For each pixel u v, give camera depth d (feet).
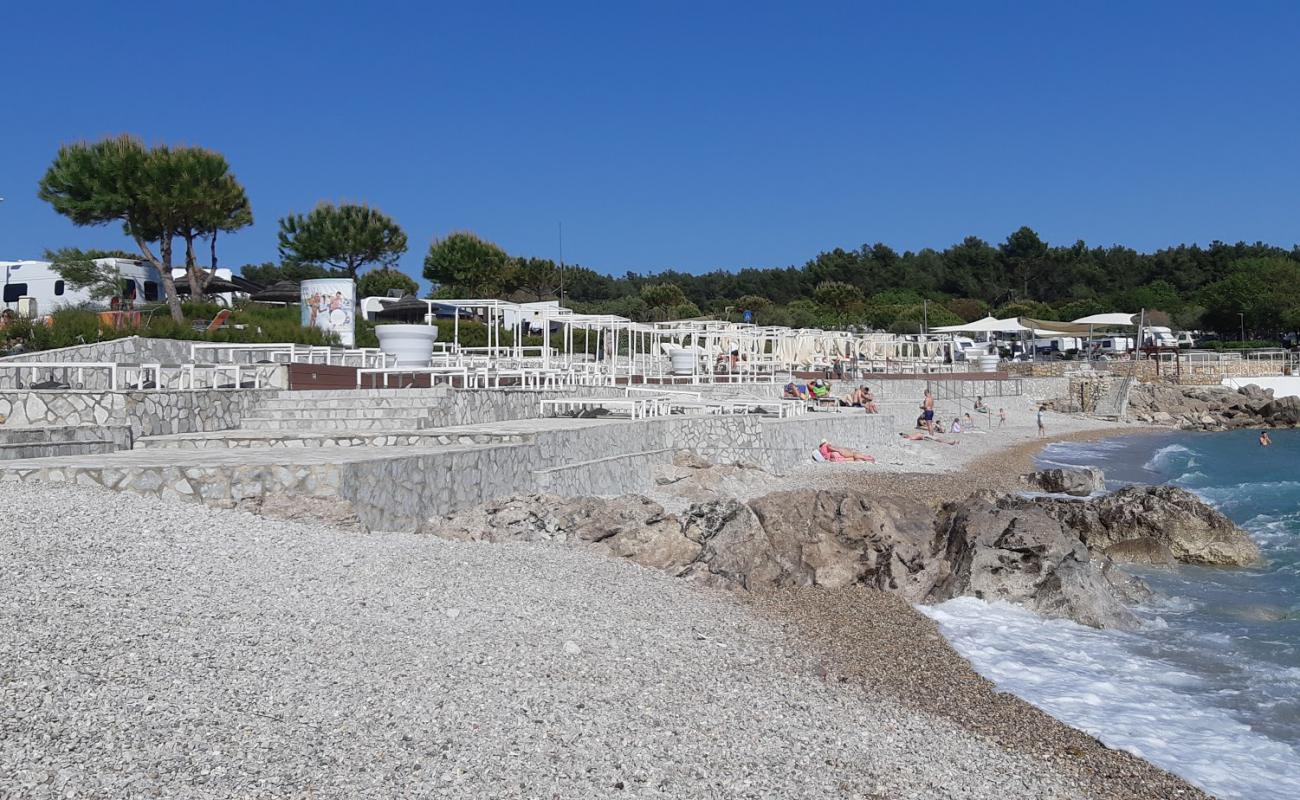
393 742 21.13
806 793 22.29
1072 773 27.37
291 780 18.79
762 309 296.92
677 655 32.01
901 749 26.53
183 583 29.94
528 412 84.58
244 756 19.45
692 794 21.17
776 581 48.65
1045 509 67.77
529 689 25.73
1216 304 314.35
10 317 90.89
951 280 441.27
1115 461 123.24
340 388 77.51
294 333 108.99
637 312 276.41
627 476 69.92
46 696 20.62
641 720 25.03
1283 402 195.62
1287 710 34.22
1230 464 122.21
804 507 53.83
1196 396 211.61
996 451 127.34
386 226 207.21
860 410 120.98
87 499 37.47
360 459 42.68
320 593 31.32
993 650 40.55
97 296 132.26
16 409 55.06
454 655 27.43
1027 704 33.63
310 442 54.49
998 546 49.62
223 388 69.46
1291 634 44.50
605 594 38.32
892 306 339.77
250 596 29.78
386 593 32.50
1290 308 292.81
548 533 46.85
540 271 245.86
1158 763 29.12
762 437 89.45
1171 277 429.79
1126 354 248.52
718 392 121.29
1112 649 41.63
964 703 32.91
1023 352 285.84
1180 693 35.94
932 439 130.72
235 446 53.42
